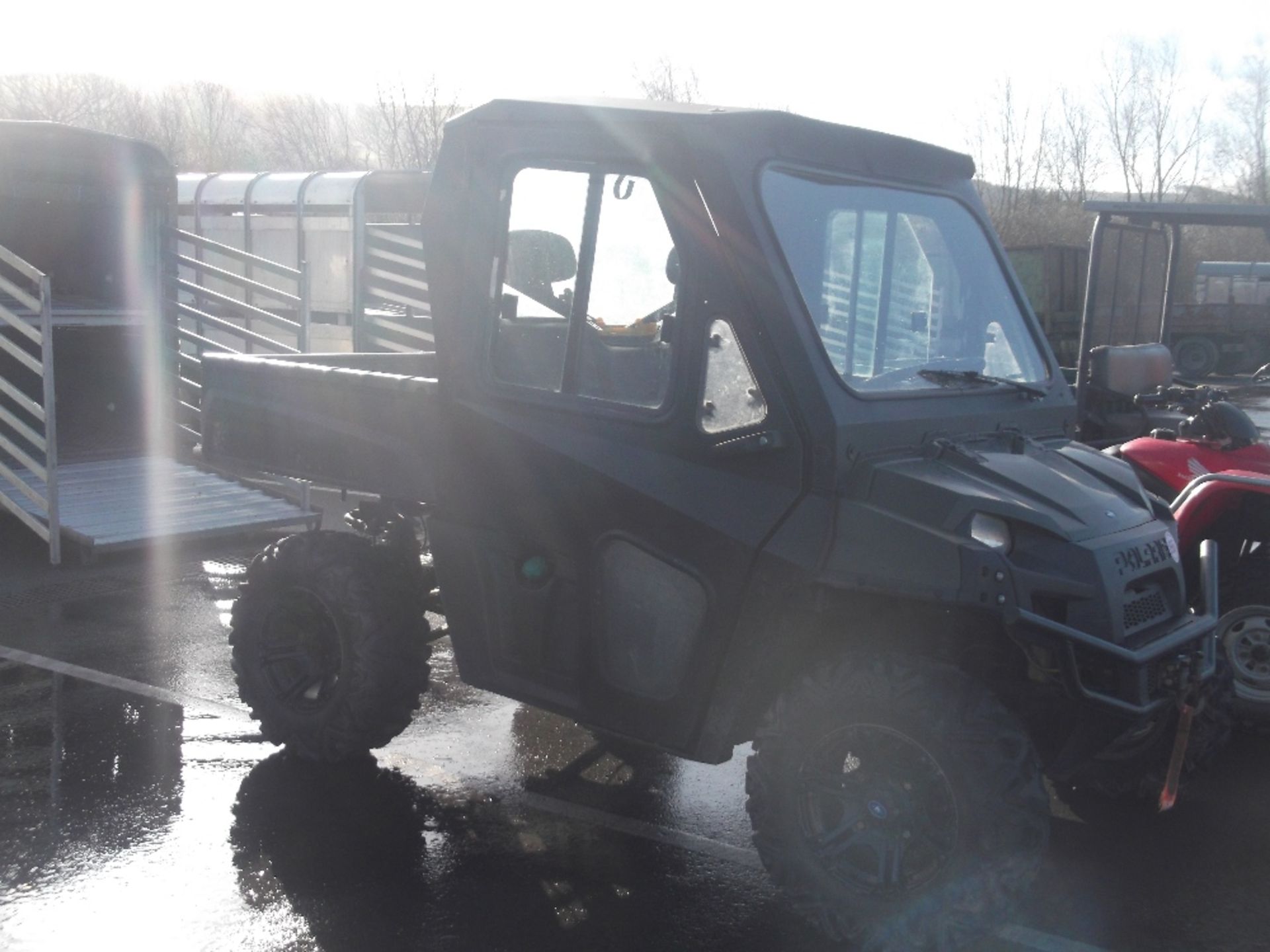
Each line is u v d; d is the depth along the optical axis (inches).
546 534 162.2
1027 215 1241.4
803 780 140.8
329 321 534.9
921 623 145.6
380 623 184.5
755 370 143.5
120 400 410.3
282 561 189.6
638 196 151.9
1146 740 167.3
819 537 140.3
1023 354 176.6
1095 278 259.6
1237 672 213.0
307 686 191.9
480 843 168.4
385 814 176.4
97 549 310.0
